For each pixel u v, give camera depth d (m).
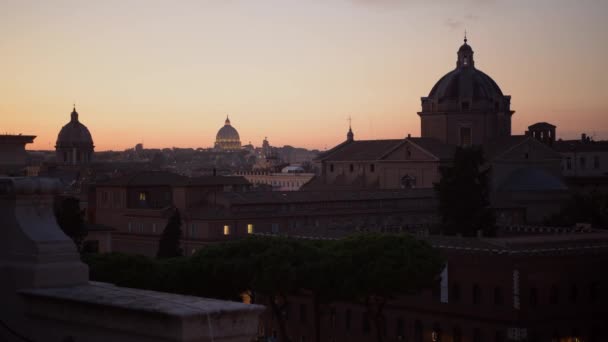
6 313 26.77
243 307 22.50
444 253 101.06
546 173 198.62
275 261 82.12
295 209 173.00
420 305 103.12
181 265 81.38
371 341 106.38
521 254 94.31
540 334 95.94
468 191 144.88
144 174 198.38
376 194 186.25
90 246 134.00
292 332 113.69
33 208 27.52
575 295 100.50
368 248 86.12
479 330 97.38
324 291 85.50
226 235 163.75
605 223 166.00
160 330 22.20
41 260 26.45
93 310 23.92
